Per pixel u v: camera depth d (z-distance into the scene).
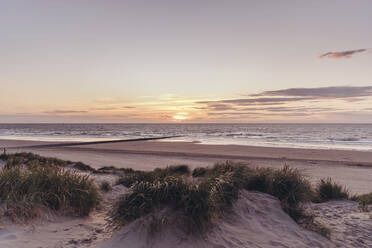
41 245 3.20
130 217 3.67
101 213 4.87
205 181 4.34
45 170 5.20
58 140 44.47
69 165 13.23
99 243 3.37
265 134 69.00
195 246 3.33
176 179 4.14
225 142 40.59
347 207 6.57
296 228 4.57
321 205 6.85
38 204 4.09
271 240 3.90
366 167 16.89
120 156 22.23
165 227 3.48
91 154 23.39
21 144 34.28
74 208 4.55
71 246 3.26
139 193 3.86
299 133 74.44
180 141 42.88
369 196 7.23
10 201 3.88
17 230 3.47
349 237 4.42
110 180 9.20
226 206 4.44
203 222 3.60
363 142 39.62
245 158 21.16
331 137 53.94
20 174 4.88
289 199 5.59
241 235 3.88
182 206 3.76
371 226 4.98
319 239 4.22
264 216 4.75
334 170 15.66
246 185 5.96
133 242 3.25
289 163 18.33
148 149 29.47
